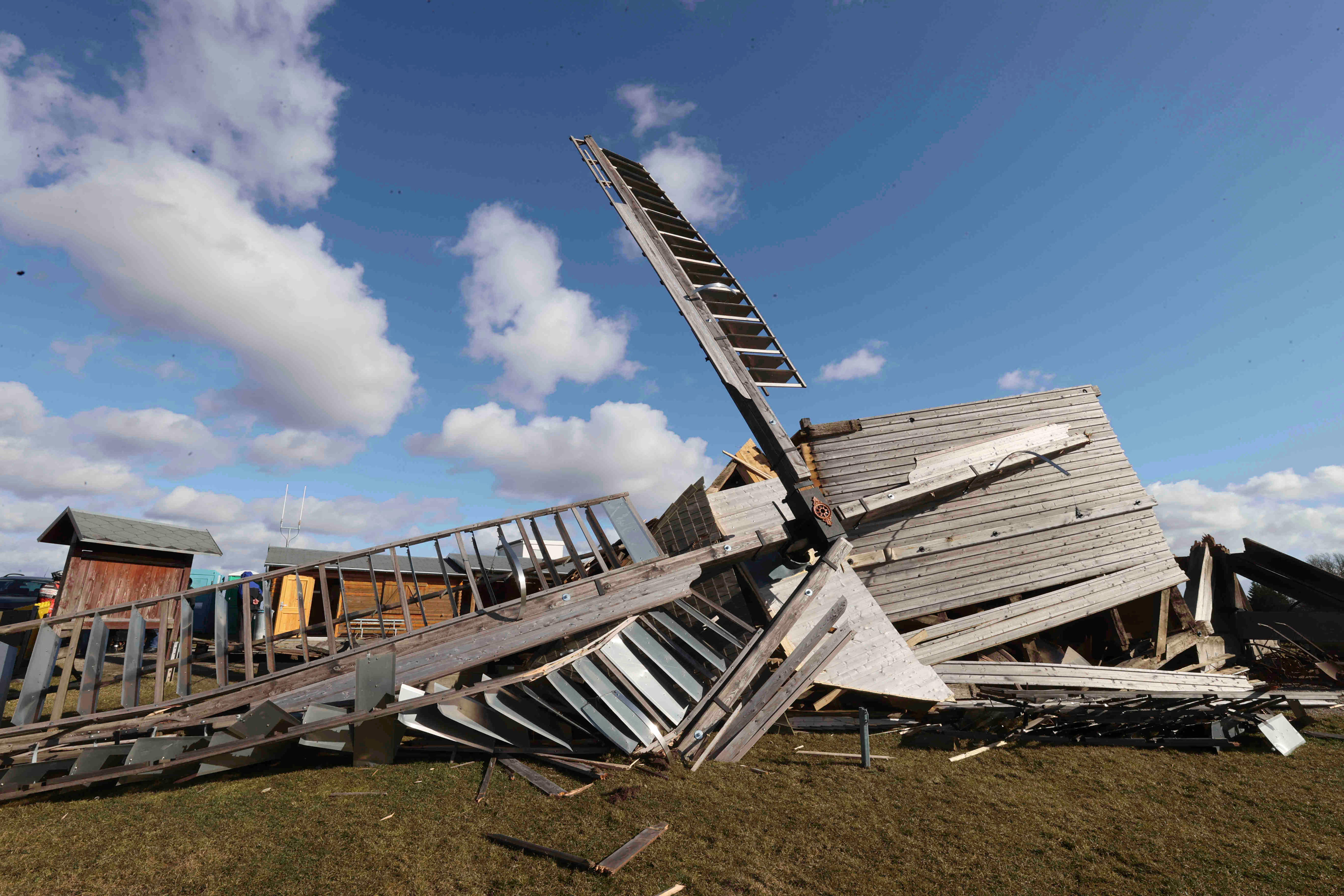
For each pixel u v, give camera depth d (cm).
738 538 1041
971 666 1133
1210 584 1569
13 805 591
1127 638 1367
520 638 845
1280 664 1416
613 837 506
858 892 417
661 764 706
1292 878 438
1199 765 730
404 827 530
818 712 1002
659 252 1427
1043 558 1339
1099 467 1437
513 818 550
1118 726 851
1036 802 600
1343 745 810
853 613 1073
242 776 680
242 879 437
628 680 818
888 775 691
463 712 751
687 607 984
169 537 1689
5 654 693
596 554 934
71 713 946
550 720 834
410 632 811
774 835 514
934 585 1258
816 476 1266
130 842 500
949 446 1325
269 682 759
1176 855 477
